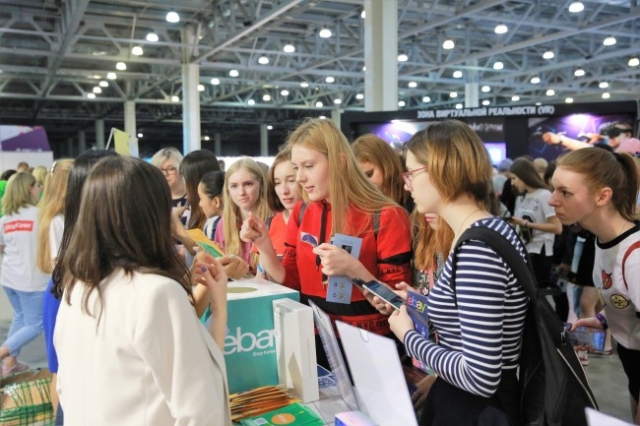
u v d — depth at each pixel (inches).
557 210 60.1
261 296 50.8
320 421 44.8
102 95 636.7
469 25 391.9
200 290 47.4
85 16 345.1
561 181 58.3
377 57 224.2
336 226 57.4
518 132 234.7
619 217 57.7
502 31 337.4
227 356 49.5
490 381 36.3
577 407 37.3
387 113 221.3
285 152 76.3
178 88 633.0
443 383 43.0
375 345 38.7
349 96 669.9
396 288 53.9
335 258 52.5
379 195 59.4
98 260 36.9
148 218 37.5
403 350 56.7
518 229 150.3
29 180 141.2
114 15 353.1
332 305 57.2
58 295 49.6
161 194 38.7
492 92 666.8
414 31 350.3
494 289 36.6
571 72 564.4
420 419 44.2
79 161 53.5
